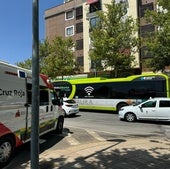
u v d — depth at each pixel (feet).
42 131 34.22
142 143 33.63
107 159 25.93
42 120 33.83
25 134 28.94
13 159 27.55
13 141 26.68
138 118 58.18
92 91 83.20
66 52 136.26
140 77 75.25
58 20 180.65
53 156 27.58
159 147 31.07
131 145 32.27
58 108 40.40
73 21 171.73
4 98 25.30
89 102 83.35
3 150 25.18
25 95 29.07
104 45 103.30
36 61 17.01
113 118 65.41
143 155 27.30
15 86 27.25
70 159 26.23
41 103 33.96
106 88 80.59
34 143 16.85
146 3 139.64
